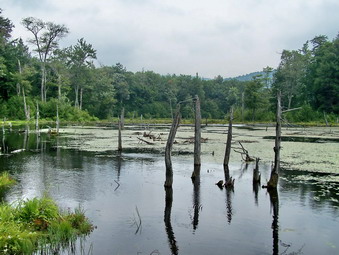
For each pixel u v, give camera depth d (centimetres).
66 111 7600
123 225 1066
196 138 1903
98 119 8362
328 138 3903
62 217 1042
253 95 7525
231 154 2558
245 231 1033
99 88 9375
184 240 962
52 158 2309
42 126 5756
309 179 1700
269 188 1521
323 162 2183
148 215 1162
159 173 1850
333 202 1316
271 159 2312
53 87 8581
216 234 1008
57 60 8250
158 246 919
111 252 876
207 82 12812
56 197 1352
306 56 8581
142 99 11519
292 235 1005
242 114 8131
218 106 11875
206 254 877
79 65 8575
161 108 11231
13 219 967
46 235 923
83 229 1008
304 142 3412
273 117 7869
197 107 1892
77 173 1820
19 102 6881
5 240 832
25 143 3166
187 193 1451
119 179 1694
